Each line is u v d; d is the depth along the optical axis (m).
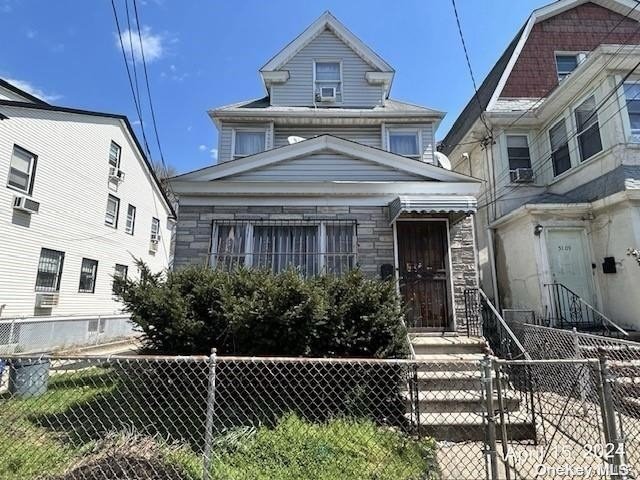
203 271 4.96
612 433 2.69
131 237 17.23
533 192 10.50
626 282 7.71
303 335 4.34
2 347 10.02
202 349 4.45
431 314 6.62
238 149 10.33
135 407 4.30
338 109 10.63
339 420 3.88
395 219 6.41
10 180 10.85
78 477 2.88
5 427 3.81
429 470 3.20
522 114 10.55
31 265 11.47
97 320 13.82
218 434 3.63
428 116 10.30
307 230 6.70
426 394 4.61
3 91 13.08
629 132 8.01
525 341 7.62
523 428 4.13
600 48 8.05
